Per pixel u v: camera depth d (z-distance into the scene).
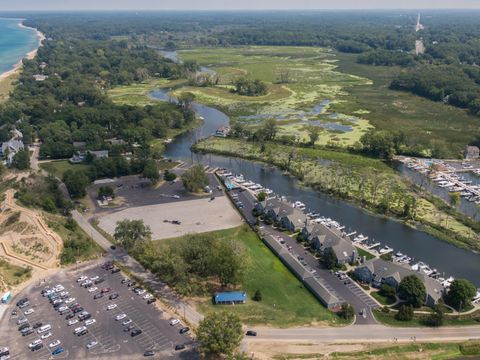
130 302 165.75
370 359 141.00
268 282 181.88
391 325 156.50
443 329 154.88
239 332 139.12
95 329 151.75
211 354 138.25
